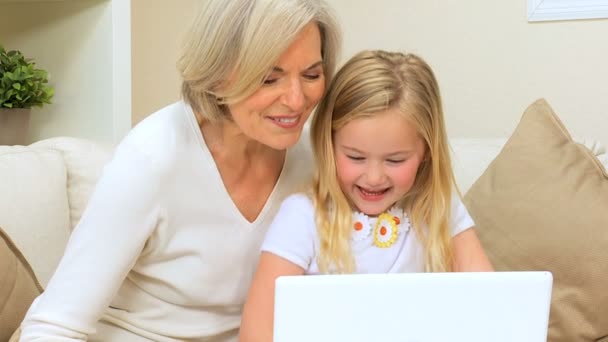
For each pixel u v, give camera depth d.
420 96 1.27
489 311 0.89
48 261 1.60
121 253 1.24
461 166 1.92
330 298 0.87
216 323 1.39
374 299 0.87
